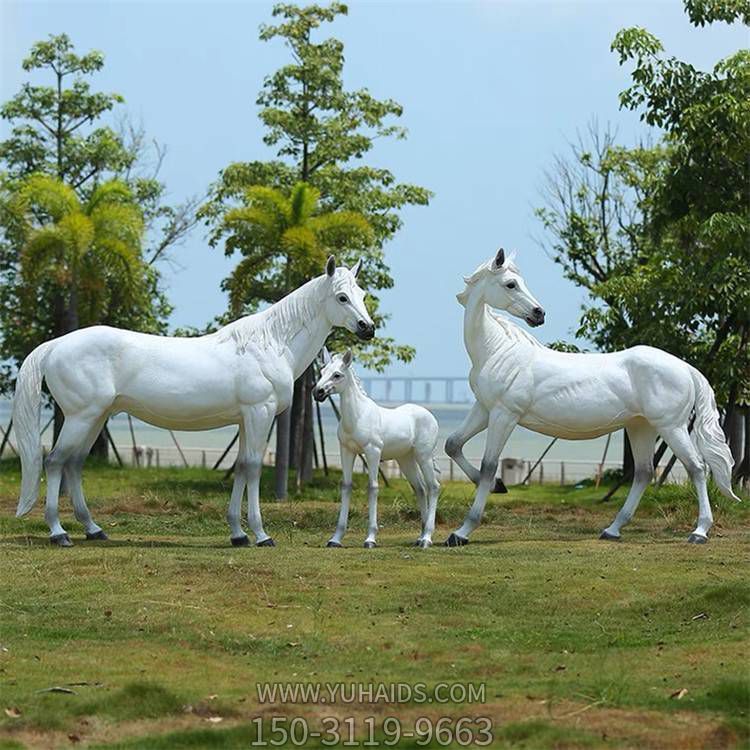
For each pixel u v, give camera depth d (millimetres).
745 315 23844
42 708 9445
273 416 16141
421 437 16562
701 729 8883
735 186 23625
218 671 10555
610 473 32500
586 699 9633
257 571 13742
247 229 27562
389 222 32562
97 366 15789
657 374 16812
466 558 14836
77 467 16531
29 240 26453
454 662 10820
